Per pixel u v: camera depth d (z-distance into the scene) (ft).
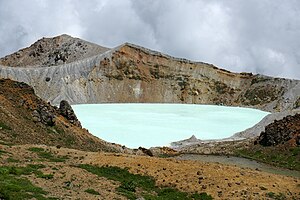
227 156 325.21
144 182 142.92
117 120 491.72
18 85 274.16
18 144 193.57
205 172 150.61
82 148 251.19
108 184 130.31
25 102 258.16
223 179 145.59
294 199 138.21
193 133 448.24
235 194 133.49
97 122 469.16
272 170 264.72
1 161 139.33
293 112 460.55
